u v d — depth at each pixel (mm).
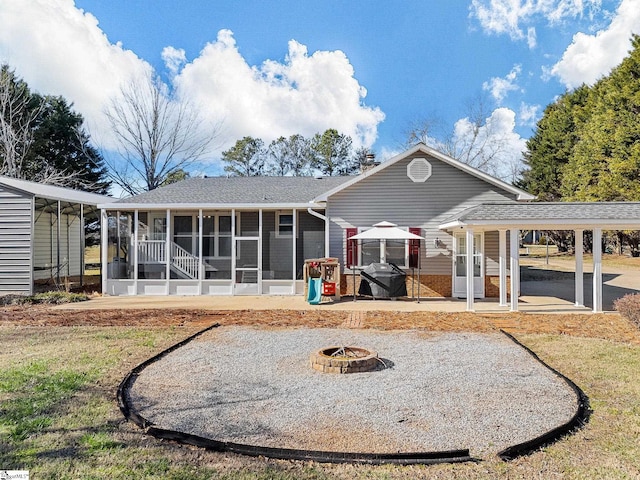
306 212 17109
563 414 4855
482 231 15016
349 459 3797
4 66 30719
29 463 3660
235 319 10789
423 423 4641
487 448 4066
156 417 4770
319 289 13641
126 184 33594
